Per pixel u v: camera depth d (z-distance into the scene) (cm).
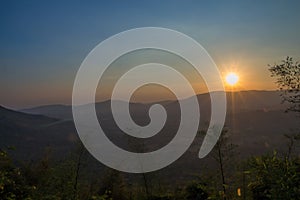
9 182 930
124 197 2447
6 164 945
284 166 714
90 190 1978
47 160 1911
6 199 935
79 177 1655
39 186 1479
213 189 1162
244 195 966
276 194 653
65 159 1638
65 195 1443
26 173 1770
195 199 1766
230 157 1258
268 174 738
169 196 2117
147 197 2248
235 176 1088
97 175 2250
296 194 635
